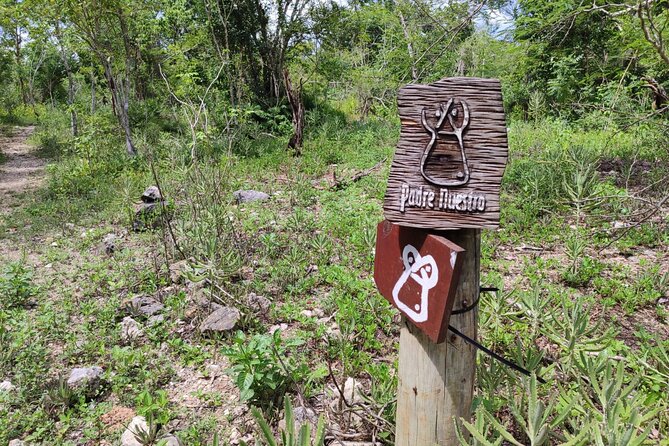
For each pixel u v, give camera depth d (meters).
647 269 4.72
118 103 12.27
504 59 13.00
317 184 8.92
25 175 12.31
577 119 11.66
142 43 14.46
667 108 5.28
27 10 11.16
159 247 5.98
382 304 4.12
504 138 1.62
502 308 3.34
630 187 7.18
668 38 4.41
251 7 15.31
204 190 5.74
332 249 5.63
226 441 2.83
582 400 2.51
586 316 2.75
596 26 6.06
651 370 2.83
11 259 6.09
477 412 1.95
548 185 6.65
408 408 1.98
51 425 3.03
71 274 5.48
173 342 3.81
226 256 4.47
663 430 2.38
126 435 2.88
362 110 18.23
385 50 16.56
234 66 14.58
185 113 6.32
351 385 3.18
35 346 3.79
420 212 1.70
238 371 3.04
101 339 3.96
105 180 9.92
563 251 5.37
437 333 1.65
